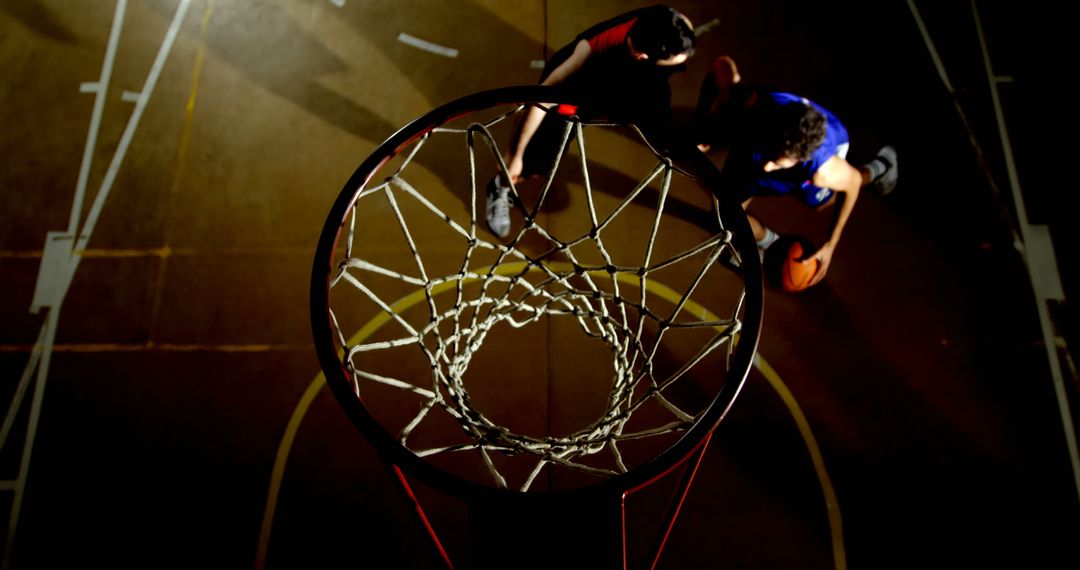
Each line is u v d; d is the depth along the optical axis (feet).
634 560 9.32
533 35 12.22
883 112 11.74
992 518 9.50
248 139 11.57
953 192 11.21
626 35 8.14
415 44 12.19
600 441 6.88
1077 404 10.01
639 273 7.16
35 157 11.44
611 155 11.36
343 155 11.48
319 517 9.52
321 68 12.05
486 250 10.77
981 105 11.73
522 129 8.88
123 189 11.25
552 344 10.22
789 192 9.14
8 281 10.72
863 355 10.34
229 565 9.34
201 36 12.19
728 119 9.05
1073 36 12.02
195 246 10.93
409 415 9.96
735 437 9.87
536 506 5.40
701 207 11.05
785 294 10.64
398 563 9.31
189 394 10.13
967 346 10.36
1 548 9.45
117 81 11.90
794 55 12.09
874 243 10.93
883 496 9.61
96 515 9.59
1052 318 10.47
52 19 12.23
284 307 10.59
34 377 10.23
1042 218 11.02
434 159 11.33
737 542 9.40
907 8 12.28
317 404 10.06
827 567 9.29
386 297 10.52
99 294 10.66
